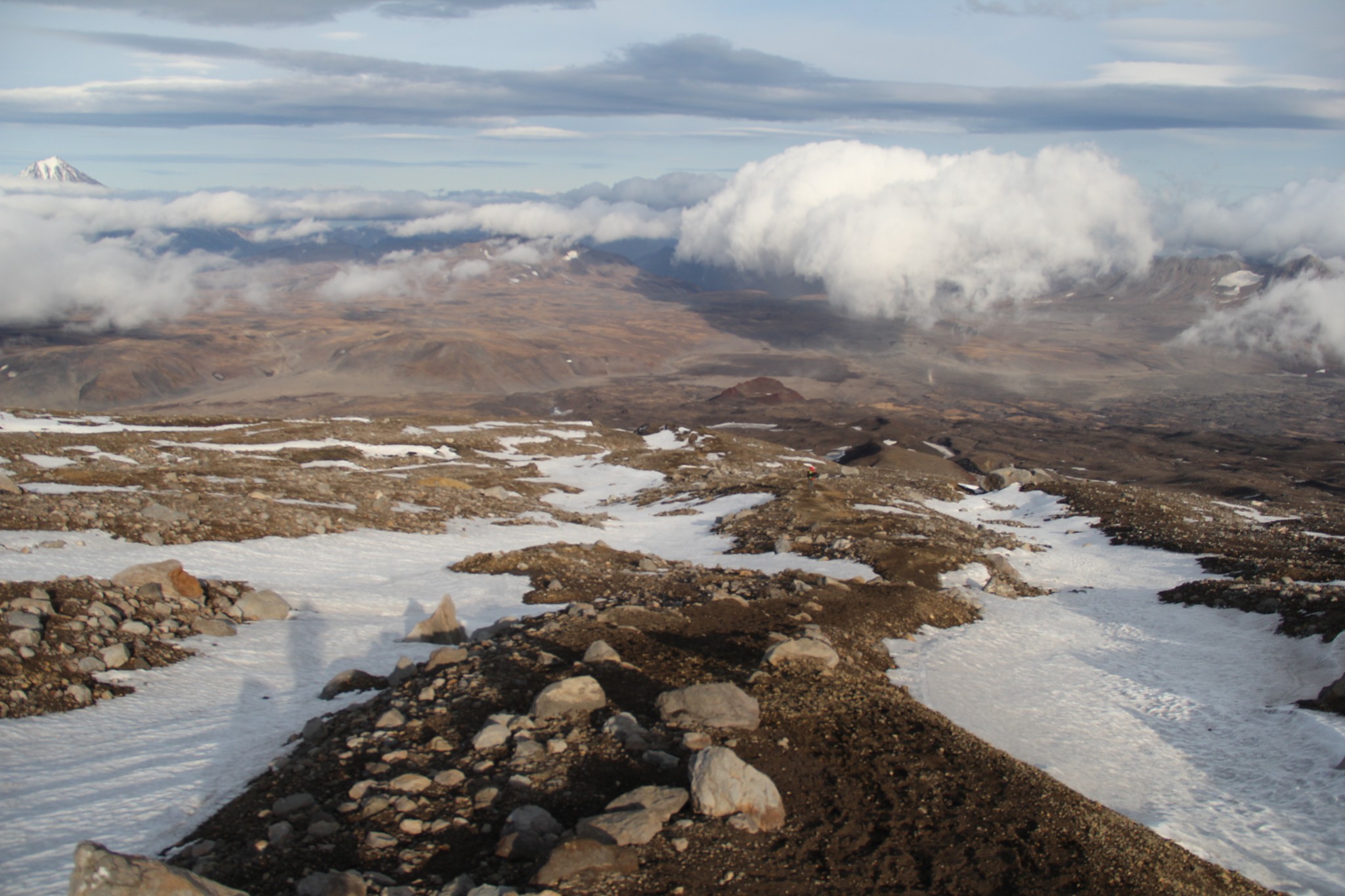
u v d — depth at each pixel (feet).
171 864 35.60
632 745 48.70
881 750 53.21
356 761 46.85
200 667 66.44
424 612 96.27
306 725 51.62
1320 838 57.36
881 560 145.48
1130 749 74.64
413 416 407.64
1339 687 80.64
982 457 588.50
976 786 49.65
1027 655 102.42
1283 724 78.84
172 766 47.52
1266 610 114.21
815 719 56.75
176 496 130.41
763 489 231.09
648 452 355.36
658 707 54.65
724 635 81.30
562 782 44.21
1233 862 53.52
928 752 53.78
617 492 274.98
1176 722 81.71
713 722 52.75
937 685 86.02
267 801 42.29
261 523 128.47
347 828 39.55
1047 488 268.82
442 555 135.95
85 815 41.06
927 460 561.84
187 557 101.45
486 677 60.08
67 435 219.20
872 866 39.60
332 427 325.42
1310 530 208.64
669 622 84.58
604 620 80.48
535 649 67.10
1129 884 40.91
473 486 228.43
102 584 74.23
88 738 51.11
